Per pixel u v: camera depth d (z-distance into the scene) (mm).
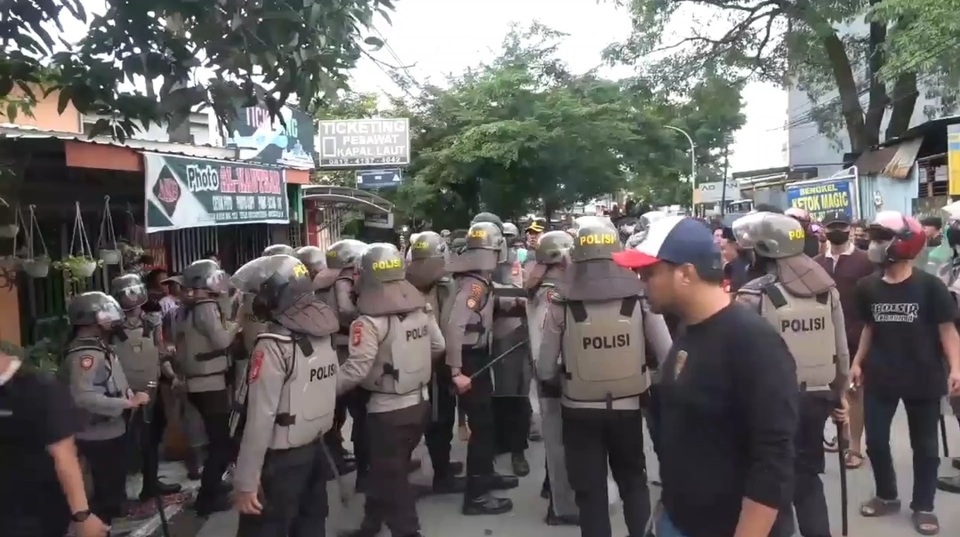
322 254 6973
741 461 2510
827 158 40906
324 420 4137
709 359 2527
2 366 3152
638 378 4395
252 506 3896
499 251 6188
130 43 4469
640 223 7617
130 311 5895
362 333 4848
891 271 5340
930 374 5246
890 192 17344
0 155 5430
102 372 5043
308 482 4219
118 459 5230
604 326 4332
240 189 8648
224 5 4133
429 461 7164
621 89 22141
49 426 3178
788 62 21609
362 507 6102
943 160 15094
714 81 21812
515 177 20328
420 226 22547
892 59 15773
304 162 14523
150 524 5902
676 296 2600
